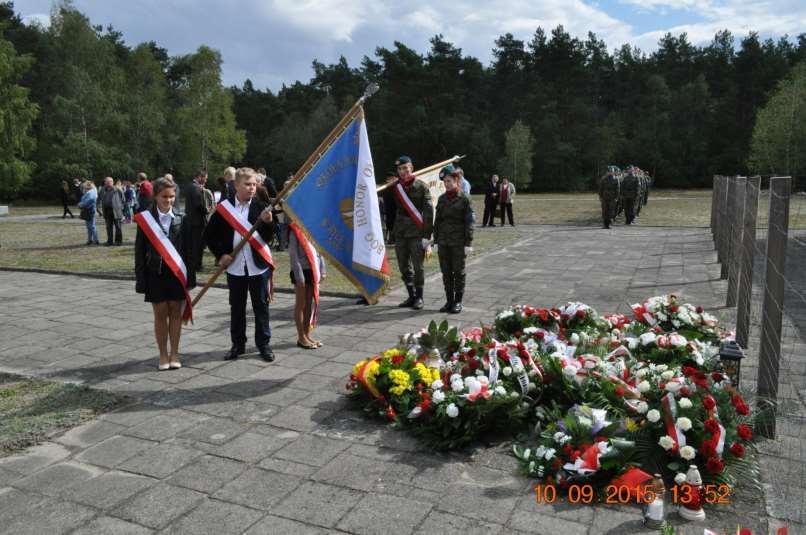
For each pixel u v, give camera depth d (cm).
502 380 443
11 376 562
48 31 5222
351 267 601
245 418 462
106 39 5362
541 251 1420
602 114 7856
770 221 418
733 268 799
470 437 405
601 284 995
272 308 847
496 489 356
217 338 691
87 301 899
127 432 439
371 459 395
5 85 3962
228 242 592
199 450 410
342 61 8381
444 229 790
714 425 348
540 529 315
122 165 5034
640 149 6969
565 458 363
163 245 557
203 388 527
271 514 333
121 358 618
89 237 1681
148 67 5653
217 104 5812
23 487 365
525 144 6128
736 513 326
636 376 438
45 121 5222
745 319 596
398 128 6081
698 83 7231
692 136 6981
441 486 360
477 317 783
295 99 8200
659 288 954
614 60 8406
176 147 5678
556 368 446
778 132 5131
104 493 357
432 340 526
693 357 494
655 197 4531
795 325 614
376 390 461
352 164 597
